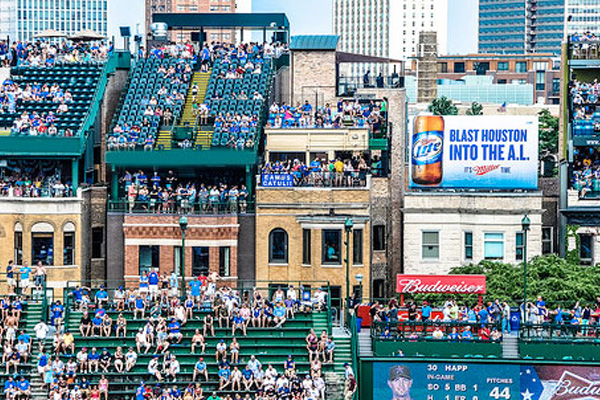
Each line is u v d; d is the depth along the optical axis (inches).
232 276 3986.2
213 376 3324.3
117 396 3277.6
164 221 3973.9
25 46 4554.6
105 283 4028.1
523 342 3309.5
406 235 4109.3
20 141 3964.1
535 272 3816.4
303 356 3398.1
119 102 4303.6
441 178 4109.3
